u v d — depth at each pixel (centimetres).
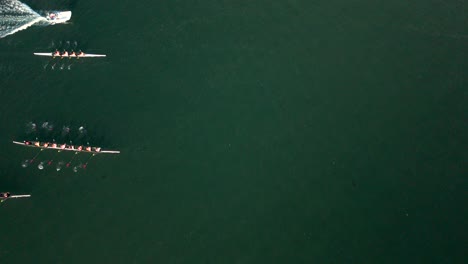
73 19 6638
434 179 5672
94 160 5778
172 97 6184
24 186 5631
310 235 5381
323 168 5756
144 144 5891
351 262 5234
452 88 6266
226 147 5894
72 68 6331
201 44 6525
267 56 6462
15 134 5928
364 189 5625
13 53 6372
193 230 5441
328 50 6525
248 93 6225
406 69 6397
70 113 6075
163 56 6444
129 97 6184
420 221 5431
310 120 6050
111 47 6488
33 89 6178
